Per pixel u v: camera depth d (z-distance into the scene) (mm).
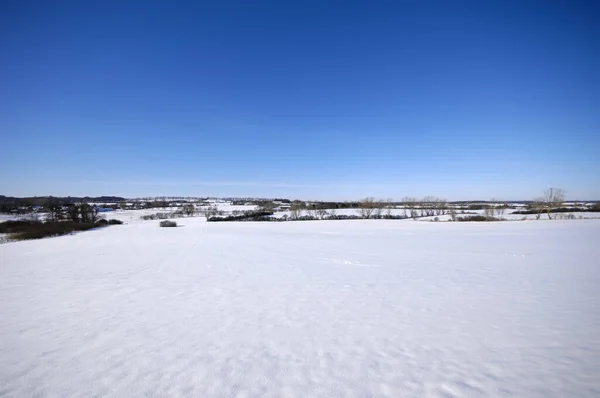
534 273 10586
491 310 6680
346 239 24969
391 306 7129
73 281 10234
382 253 16500
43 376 4164
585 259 13219
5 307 7273
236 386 3883
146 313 6781
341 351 4828
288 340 5270
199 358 4633
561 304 7008
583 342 4996
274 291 8719
